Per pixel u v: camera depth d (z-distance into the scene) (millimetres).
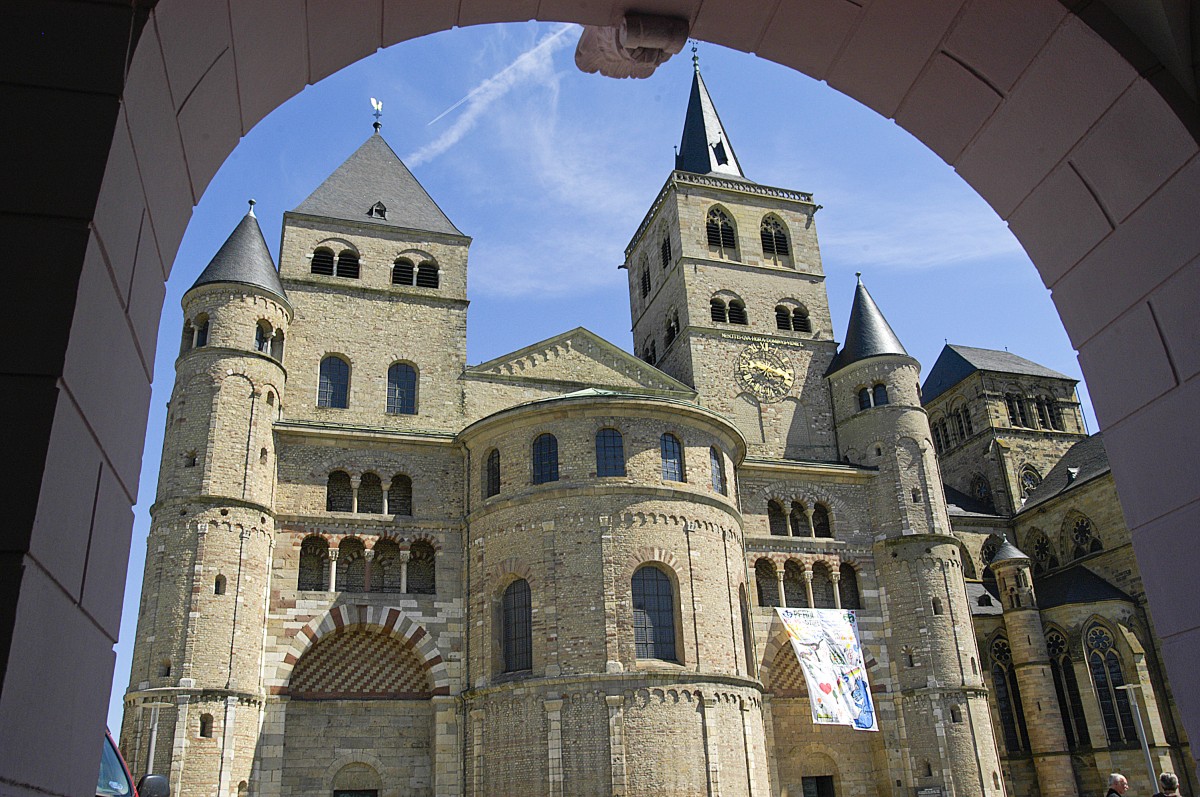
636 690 46906
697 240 76250
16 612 5246
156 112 7207
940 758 57344
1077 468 85875
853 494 65312
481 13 9906
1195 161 8406
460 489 56562
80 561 6203
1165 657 8953
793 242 78812
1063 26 8867
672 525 51000
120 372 6934
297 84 9516
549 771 45750
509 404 61906
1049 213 10156
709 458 54469
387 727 50844
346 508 54688
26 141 6250
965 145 10570
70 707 6082
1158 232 8914
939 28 9617
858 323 71875
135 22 6613
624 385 65812
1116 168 9180
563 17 10211
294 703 49688
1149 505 9156
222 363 52406
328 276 62156
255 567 49562
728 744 47906
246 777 46031
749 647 54188
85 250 6113
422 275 64938
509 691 48031
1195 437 8594
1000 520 87188
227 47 7980
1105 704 70938
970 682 59875
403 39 9844
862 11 9727
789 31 10242
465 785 49219
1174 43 8531
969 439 97625
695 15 10203
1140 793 67188
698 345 71500
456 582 54062
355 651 51906
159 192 7613
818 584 62594
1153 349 9070
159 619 46812
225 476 50094
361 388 59406
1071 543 81562
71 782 6145
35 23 6480
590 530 50031
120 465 6992
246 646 47781
